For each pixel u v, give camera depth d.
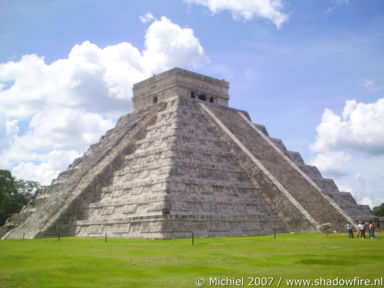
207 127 48.97
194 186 37.22
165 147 40.66
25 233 39.56
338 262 16.45
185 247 24.00
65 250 22.86
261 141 49.66
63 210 40.31
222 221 36.09
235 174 42.62
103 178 43.66
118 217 36.91
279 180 41.69
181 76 54.69
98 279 13.37
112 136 52.16
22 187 66.12
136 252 21.11
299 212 38.22
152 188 36.81
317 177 55.47
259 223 38.50
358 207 52.31
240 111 57.81
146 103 58.31
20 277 13.68
